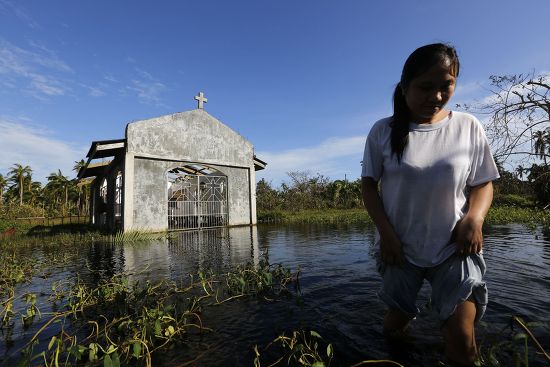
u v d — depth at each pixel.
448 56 1.77
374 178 2.13
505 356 2.07
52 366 2.17
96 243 10.44
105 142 13.16
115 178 15.85
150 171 14.12
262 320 2.92
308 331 2.62
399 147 1.95
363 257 5.91
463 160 1.87
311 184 31.98
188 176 17.45
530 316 2.74
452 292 1.81
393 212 2.03
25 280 5.12
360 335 2.49
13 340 2.75
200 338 2.59
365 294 3.56
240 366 2.13
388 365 2.05
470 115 1.98
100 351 2.45
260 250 7.45
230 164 17.25
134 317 3.12
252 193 18.17
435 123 1.96
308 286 4.00
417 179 1.90
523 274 4.16
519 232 8.70
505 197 20.36
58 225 22.39
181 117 15.40
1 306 3.62
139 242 10.34
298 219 19.61
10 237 14.30
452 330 1.76
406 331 2.49
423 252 1.94
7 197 56.56
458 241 1.82
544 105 8.35
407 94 1.90
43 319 3.24
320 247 7.52
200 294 3.83
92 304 3.64
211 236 11.51
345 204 31.84
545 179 10.73
